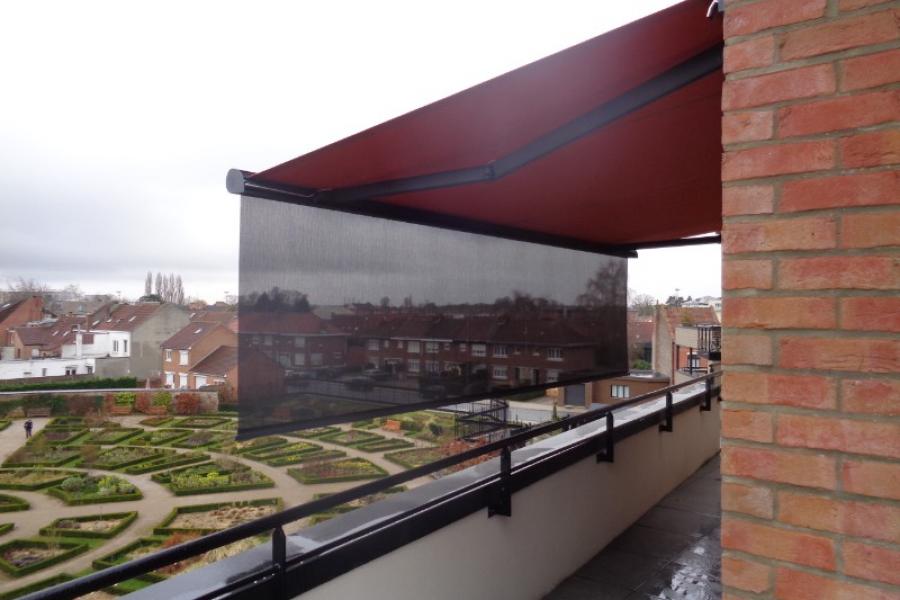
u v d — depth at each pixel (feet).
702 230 13.71
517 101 5.33
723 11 4.00
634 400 13.39
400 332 8.93
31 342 160.66
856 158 3.48
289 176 7.02
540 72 4.82
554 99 5.41
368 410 8.17
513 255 11.94
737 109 3.91
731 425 3.88
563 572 10.84
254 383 6.75
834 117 3.55
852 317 3.46
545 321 12.74
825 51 3.60
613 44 4.50
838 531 3.49
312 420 7.39
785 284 3.69
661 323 64.49
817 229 3.59
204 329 134.10
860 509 3.41
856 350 3.44
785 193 3.71
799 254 3.65
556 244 13.30
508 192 8.70
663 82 5.19
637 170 8.07
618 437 12.92
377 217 8.71
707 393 19.30
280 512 5.85
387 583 7.20
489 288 11.13
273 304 7.06
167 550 4.89
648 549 12.22
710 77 5.19
